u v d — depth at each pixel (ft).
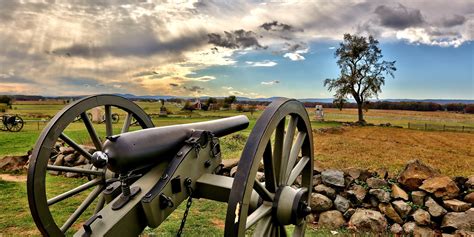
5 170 25.88
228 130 11.93
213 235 14.32
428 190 15.56
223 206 18.10
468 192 15.42
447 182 15.57
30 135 49.14
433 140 62.75
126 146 7.72
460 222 14.29
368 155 37.14
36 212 9.57
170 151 9.02
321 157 33.83
